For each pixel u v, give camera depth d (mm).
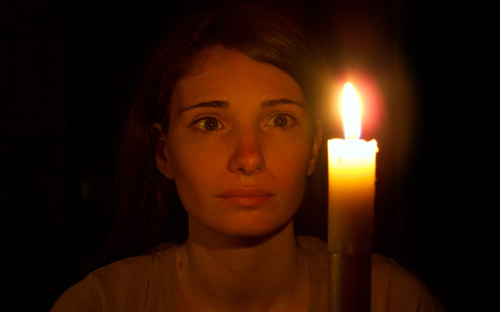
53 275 1964
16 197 1916
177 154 958
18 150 1902
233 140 904
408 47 1856
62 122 1921
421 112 1875
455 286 1873
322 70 1017
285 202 919
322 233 1271
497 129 1796
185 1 1104
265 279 1000
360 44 1840
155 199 1235
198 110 921
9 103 1890
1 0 1868
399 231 1929
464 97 1831
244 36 917
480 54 1804
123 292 1104
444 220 1883
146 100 1094
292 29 960
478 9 1799
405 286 1169
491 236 1812
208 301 1026
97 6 1887
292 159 921
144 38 1869
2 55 1879
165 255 1138
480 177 1821
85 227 1968
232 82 908
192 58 933
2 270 1917
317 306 1058
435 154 1875
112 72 1903
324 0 1802
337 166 575
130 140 1182
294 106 941
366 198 571
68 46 1904
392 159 1897
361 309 573
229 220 901
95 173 1941
